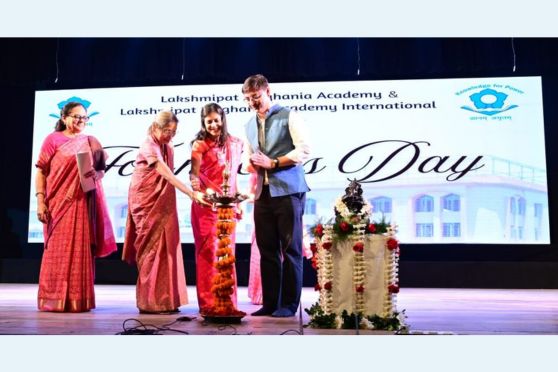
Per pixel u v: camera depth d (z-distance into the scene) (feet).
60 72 23.20
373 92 22.09
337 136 22.06
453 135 21.70
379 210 21.70
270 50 22.59
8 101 24.21
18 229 23.57
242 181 21.43
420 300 16.12
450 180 21.52
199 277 12.24
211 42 22.77
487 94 21.68
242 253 22.38
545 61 21.53
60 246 12.73
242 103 22.50
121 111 22.94
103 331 9.55
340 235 10.01
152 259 12.16
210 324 10.27
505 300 16.11
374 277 10.02
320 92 22.25
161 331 9.49
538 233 21.24
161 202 12.17
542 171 21.33
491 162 21.47
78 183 12.94
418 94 21.95
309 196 21.84
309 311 10.36
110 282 23.00
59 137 13.14
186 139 22.56
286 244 11.51
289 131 11.73
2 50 23.40
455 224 21.44
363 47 22.24
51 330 9.67
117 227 22.72
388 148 21.85
